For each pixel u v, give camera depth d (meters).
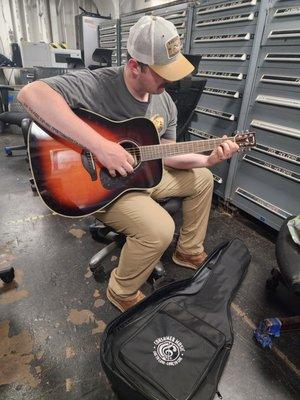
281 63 1.41
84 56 3.36
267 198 1.67
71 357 1.00
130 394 0.78
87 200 1.04
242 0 1.53
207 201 1.35
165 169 1.32
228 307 1.09
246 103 1.64
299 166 1.45
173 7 2.07
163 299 1.08
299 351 1.06
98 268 1.38
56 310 1.18
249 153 1.71
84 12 3.47
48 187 1.01
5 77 4.00
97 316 1.16
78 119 0.92
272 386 0.94
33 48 3.59
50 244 1.60
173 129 1.28
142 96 1.05
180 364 0.84
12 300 1.22
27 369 0.95
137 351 0.86
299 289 0.88
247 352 1.04
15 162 2.78
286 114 1.45
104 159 0.94
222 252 1.35
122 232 1.08
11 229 1.72
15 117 2.63
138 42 0.86
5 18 3.89
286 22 1.35
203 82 1.54
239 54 1.63
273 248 1.65
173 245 1.62
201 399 0.77
